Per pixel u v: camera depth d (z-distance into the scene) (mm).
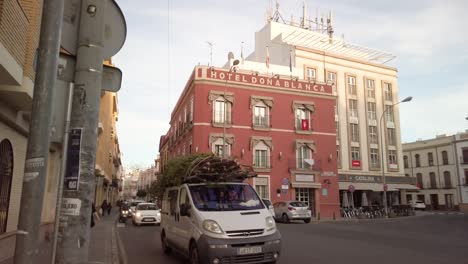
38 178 2820
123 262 10242
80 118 3293
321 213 34469
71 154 3232
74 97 3338
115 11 3658
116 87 3801
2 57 7059
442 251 11703
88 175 3242
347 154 43031
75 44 3471
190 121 33531
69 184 3178
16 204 11203
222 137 32344
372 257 10523
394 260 10023
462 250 11914
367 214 32312
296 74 40281
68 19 3467
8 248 9641
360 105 45125
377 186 42781
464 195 55062
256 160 33281
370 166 44188
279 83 35156
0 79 7977
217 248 7320
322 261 9859
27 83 8695
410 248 12414
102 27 3521
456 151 56906
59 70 3375
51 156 15422
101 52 3484
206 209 8344
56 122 3336
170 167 10742
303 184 34094
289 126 34875
